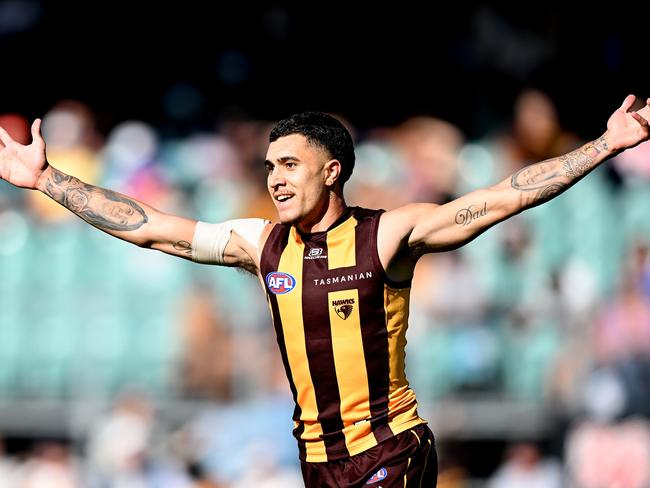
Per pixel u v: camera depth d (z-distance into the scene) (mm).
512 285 42625
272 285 18938
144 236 19828
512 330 41625
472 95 55688
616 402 39594
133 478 39469
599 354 40625
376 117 56000
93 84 56469
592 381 40125
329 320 18672
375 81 56406
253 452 39156
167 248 19844
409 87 56188
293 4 57344
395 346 18891
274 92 56312
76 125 48344
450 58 56531
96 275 42656
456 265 42781
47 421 41312
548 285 42656
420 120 49469
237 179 47281
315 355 18781
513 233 43469
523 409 40375
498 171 47250
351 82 56438
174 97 55812
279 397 39969
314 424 19125
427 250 18812
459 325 41438
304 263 18844
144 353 41625
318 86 56406
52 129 48312
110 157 47281
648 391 39750
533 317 41906
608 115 53375
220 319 41281
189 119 54531
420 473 19047
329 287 18656
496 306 42188
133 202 20109
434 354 40812
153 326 41875
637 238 43562
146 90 56281
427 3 57031
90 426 41000
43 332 42344
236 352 40844
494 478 40719
